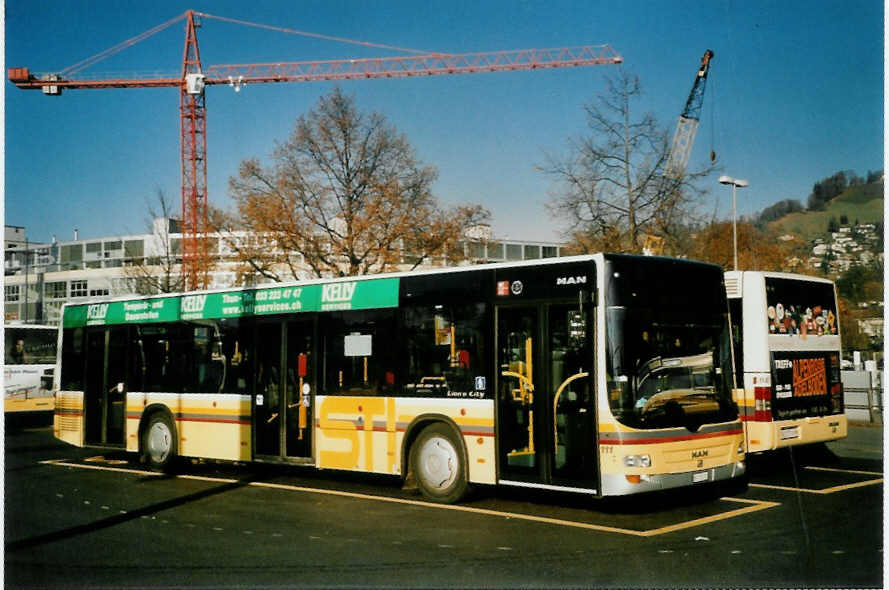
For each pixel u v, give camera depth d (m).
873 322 38.06
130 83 70.44
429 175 34.09
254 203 32.66
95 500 11.66
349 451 12.00
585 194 28.39
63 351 16.66
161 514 10.49
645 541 8.44
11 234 97.38
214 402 13.92
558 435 9.78
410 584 6.95
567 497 11.23
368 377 11.90
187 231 38.06
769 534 8.70
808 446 14.79
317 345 12.59
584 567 7.41
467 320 10.84
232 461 13.52
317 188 33.44
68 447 20.03
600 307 9.58
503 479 10.24
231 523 9.81
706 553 7.89
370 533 9.08
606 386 9.38
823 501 10.68
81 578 7.35
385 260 32.38
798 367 13.34
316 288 12.78
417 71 69.25
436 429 11.05
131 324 15.52
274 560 7.90
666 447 9.41
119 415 15.52
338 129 33.62
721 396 10.25
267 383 13.22
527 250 76.06
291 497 11.70
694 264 10.40
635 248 28.27
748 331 13.00
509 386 10.32
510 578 7.07
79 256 92.75
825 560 7.57
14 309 94.69
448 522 9.61
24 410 28.98
